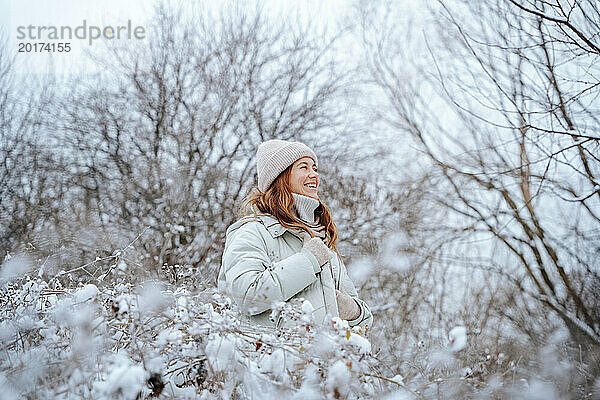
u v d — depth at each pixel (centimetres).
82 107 1023
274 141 265
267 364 163
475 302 588
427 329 563
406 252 746
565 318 484
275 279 215
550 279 572
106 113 1012
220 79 1047
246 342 177
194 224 787
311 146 1016
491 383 200
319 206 268
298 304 187
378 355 238
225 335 165
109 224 782
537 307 528
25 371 154
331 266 254
